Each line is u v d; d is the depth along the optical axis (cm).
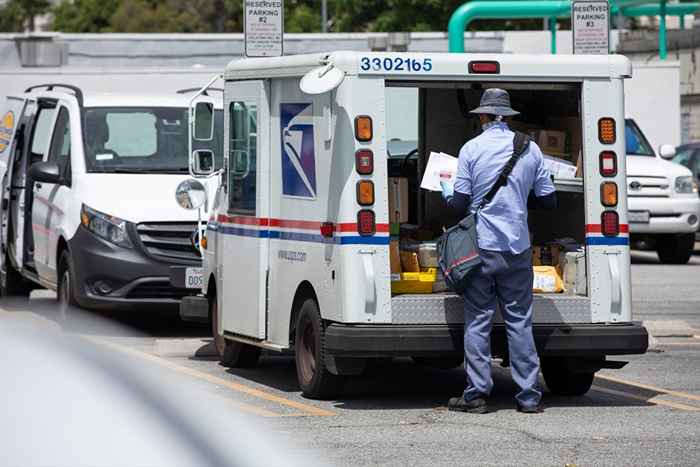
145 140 4453
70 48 10331
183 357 3775
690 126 11975
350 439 2567
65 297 4319
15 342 1071
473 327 2823
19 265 4884
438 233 3409
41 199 4631
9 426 974
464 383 3341
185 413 1091
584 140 3000
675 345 4031
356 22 16325
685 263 7200
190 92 4806
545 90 3139
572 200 3178
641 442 2556
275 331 3189
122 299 4100
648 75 9675
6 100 5144
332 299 2870
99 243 4109
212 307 3691
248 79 3291
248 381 3325
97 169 4334
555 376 3166
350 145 2827
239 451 1114
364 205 2820
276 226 3175
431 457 2400
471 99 3512
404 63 2856
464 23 8119
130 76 8756
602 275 2998
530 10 8062
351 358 2867
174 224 4119
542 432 2656
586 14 4447
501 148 2816
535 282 3047
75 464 955
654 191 6894
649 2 10594
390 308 2839
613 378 3412
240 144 3369
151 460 978
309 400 3039
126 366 1129
